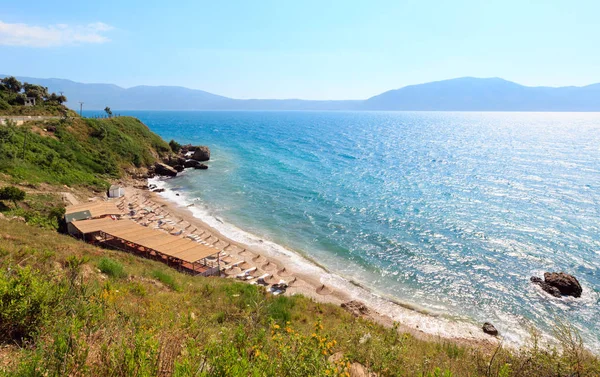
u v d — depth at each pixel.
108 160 58.38
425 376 7.83
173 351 5.82
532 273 29.45
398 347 9.23
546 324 23.27
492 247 34.16
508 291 27.05
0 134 44.09
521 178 62.81
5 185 34.66
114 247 30.47
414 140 137.50
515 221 40.56
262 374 5.20
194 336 7.57
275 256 33.16
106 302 9.13
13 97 71.00
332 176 65.88
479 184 58.75
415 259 32.34
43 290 7.13
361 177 65.00
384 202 48.84
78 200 40.97
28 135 49.72
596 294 26.33
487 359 10.08
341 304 24.70
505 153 96.88
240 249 33.72
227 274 28.50
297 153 95.62
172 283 19.12
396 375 8.28
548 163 78.81
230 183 60.59
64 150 52.41
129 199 47.09
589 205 45.94
